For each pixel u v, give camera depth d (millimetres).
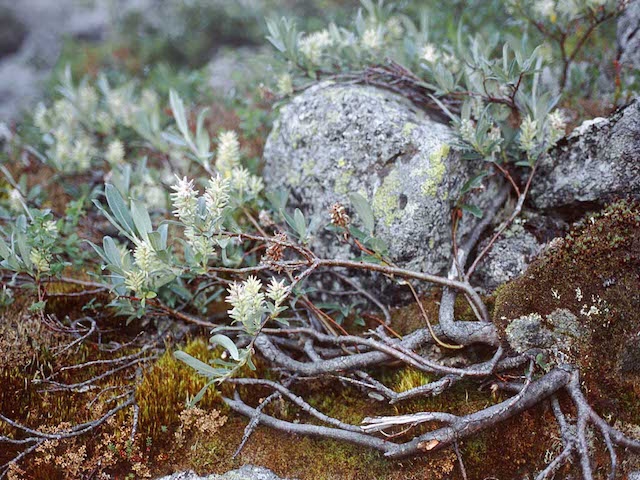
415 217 695
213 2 1523
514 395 639
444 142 703
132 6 1730
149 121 919
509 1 876
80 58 1497
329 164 741
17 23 1885
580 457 601
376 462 629
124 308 690
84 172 899
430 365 638
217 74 1256
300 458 639
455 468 623
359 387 676
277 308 626
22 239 684
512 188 748
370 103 739
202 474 632
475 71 749
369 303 726
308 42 804
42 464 634
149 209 826
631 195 684
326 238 738
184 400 666
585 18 831
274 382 669
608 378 629
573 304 641
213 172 795
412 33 848
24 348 699
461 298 694
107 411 666
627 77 835
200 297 753
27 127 1040
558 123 702
